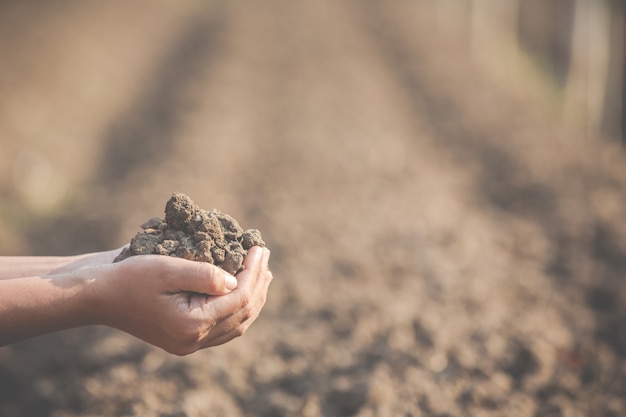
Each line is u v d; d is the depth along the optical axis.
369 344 1.93
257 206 3.12
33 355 1.94
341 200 3.18
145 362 1.81
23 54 5.37
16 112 4.34
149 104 5.44
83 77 5.62
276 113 4.84
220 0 11.80
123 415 1.63
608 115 4.89
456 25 9.83
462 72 6.58
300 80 5.88
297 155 3.85
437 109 5.25
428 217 2.97
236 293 1.10
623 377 1.81
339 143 4.09
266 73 6.20
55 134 4.35
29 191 3.52
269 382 1.79
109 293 1.08
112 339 1.95
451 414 1.63
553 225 2.93
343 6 11.30
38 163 3.82
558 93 5.90
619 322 2.12
